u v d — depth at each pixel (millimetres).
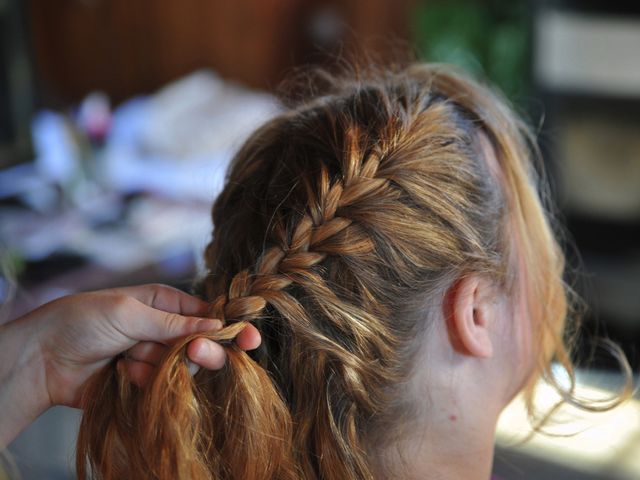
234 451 554
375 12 2645
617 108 2090
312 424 585
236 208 642
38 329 596
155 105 2080
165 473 524
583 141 2137
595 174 2150
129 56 2820
